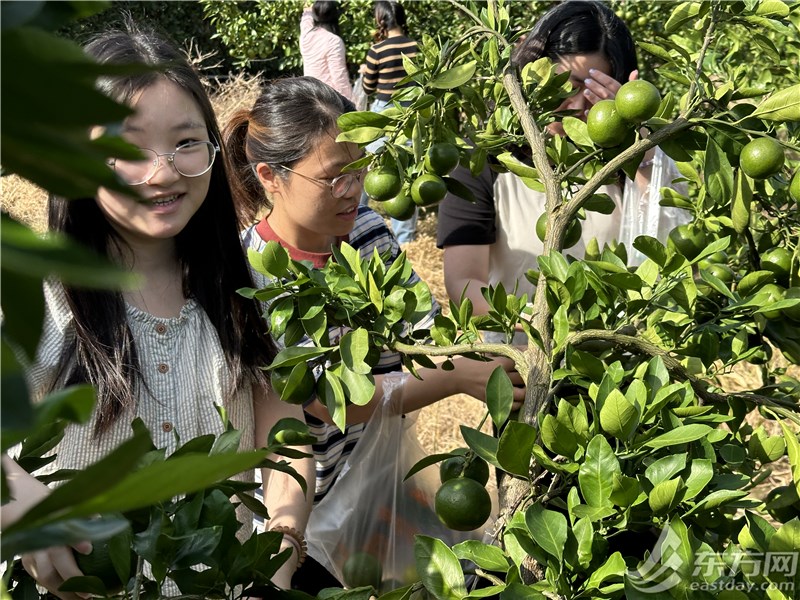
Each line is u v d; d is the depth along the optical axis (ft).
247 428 5.88
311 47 23.26
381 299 4.68
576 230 5.63
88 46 5.28
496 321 4.86
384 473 6.70
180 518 3.56
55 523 1.20
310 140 6.83
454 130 6.12
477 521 4.27
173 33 31.68
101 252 5.37
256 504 4.06
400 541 6.70
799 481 4.15
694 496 3.66
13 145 1.04
